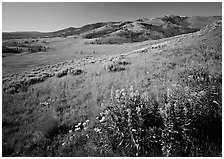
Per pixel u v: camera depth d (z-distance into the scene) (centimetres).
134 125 574
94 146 654
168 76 1273
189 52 1984
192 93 653
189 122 557
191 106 586
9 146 743
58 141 750
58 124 862
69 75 1933
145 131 574
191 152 527
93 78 1625
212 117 599
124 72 1625
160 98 880
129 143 577
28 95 1409
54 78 1912
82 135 748
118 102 661
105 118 681
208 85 859
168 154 531
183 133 546
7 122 952
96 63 2575
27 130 859
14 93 1491
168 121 557
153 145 570
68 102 1152
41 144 737
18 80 1961
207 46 2066
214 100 676
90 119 867
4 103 1247
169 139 543
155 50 2636
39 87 1612
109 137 611
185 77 1153
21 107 1153
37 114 1020
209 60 1516
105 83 1402
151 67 1620
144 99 660
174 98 637
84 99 1157
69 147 688
